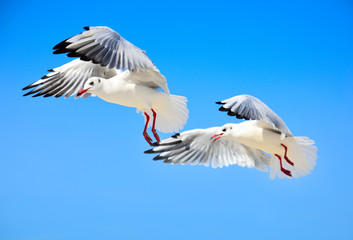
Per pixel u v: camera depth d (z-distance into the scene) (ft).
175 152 35.94
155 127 37.04
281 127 29.43
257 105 29.40
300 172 32.04
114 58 30.86
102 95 34.37
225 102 29.25
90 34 31.27
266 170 35.09
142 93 34.06
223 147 35.55
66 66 39.42
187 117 35.94
